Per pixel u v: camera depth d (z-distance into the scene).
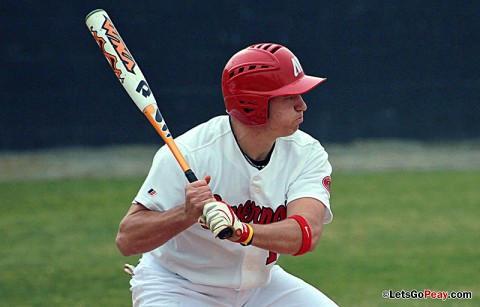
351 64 57.66
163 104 56.78
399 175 48.62
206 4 56.59
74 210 39.88
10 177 48.88
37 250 32.53
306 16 57.22
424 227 35.84
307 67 57.53
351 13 57.47
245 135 13.51
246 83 13.12
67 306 25.03
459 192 43.50
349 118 57.91
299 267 29.84
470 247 32.31
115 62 14.62
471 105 58.62
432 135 58.62
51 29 55.94
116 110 56.91
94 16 14.62
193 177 12.80
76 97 56.56
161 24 56.31
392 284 27.14
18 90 56.19
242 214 13.85
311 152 14.16
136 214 13.33
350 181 47.12
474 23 58.19
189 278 14.19
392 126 58.34
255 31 57.22
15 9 55.53
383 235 34.56
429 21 57.94
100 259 31.12
